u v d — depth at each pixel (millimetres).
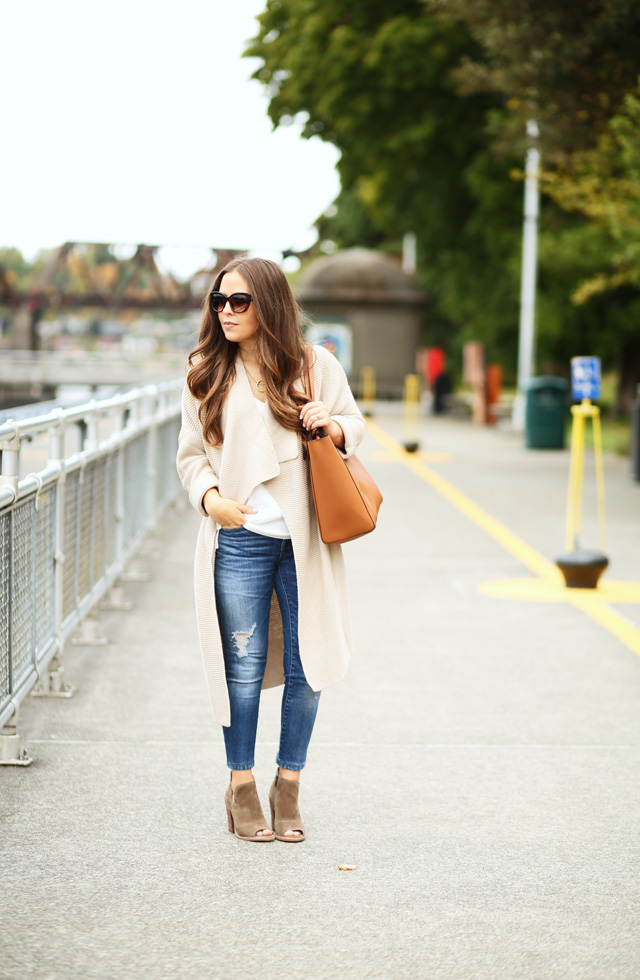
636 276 21250
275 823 5230
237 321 4934
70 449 16141
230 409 4973
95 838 5148
